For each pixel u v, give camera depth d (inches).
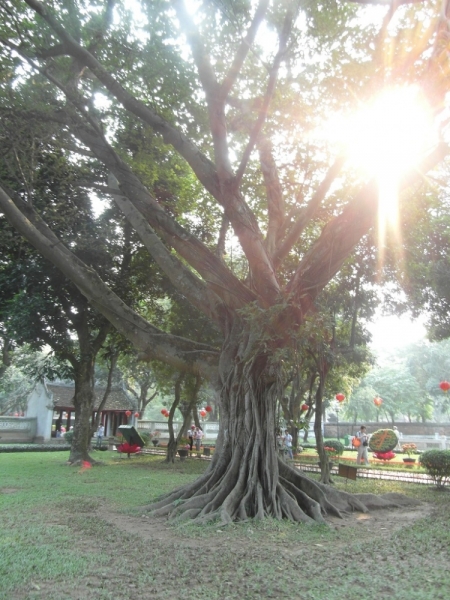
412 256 588.4
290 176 470.9
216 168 383.9
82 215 650.2
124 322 427.5
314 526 310.0
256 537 277.7
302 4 387.2
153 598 179.9
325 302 513.0
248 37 334.3
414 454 1102.4
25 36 400.2
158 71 448.5
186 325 749.3
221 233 485.4
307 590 188.4
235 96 454.6
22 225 410.9
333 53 415.2
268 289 350.9
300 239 531.5
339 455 967.0
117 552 239.6
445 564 223.5
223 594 184.1
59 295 684.1
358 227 332.8
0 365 1107.9
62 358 739.4
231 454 370.6
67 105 418.3
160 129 393.4
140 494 421.1
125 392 1381.6
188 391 850.8
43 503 374.6
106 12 423.2
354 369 950.4
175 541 265.3
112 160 407.8
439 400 2146.9
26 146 446.6
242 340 372.5
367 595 181.0
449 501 426.9
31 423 1243.8
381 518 345.7
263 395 371.6
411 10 360.2
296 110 436.1
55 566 214.1
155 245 435.8
